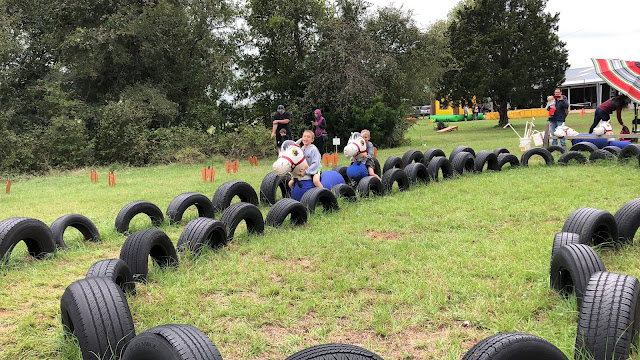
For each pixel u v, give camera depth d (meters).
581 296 3.72
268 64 22.33
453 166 11.47
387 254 5.50
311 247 5.91
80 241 6.74
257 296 4.48
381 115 21.48
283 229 6.88
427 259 5.28
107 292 3.31
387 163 11.82
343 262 5.23
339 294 4.41
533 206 7.70
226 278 4.91
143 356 2.67
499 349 2.38
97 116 19.81
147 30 20.30
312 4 21.53
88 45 19.58
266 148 20.14
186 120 21.77
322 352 2.31
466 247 5.68
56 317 4.12
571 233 4.64
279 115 15.50
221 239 6.05
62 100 18.91
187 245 5.65
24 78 20.62
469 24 31.72
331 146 22.11
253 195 8.79
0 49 18.64
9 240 5.41
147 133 19.67
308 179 8.50
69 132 18.44
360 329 3.73
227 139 20.12
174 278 4.92
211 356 2.59
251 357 3.39
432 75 23.61
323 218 7.49
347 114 21.45
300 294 4.43
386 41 22.20
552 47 30.50
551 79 30.55
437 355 3.32
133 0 20.98
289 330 3.79
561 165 12.28
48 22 20.86
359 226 6.95
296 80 22.09
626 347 2.87
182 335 2.65
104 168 18.50
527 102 31.36
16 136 17.94
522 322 3.70
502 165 12.06
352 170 9.97
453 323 3.77
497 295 4.21
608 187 8.90
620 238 5.36
